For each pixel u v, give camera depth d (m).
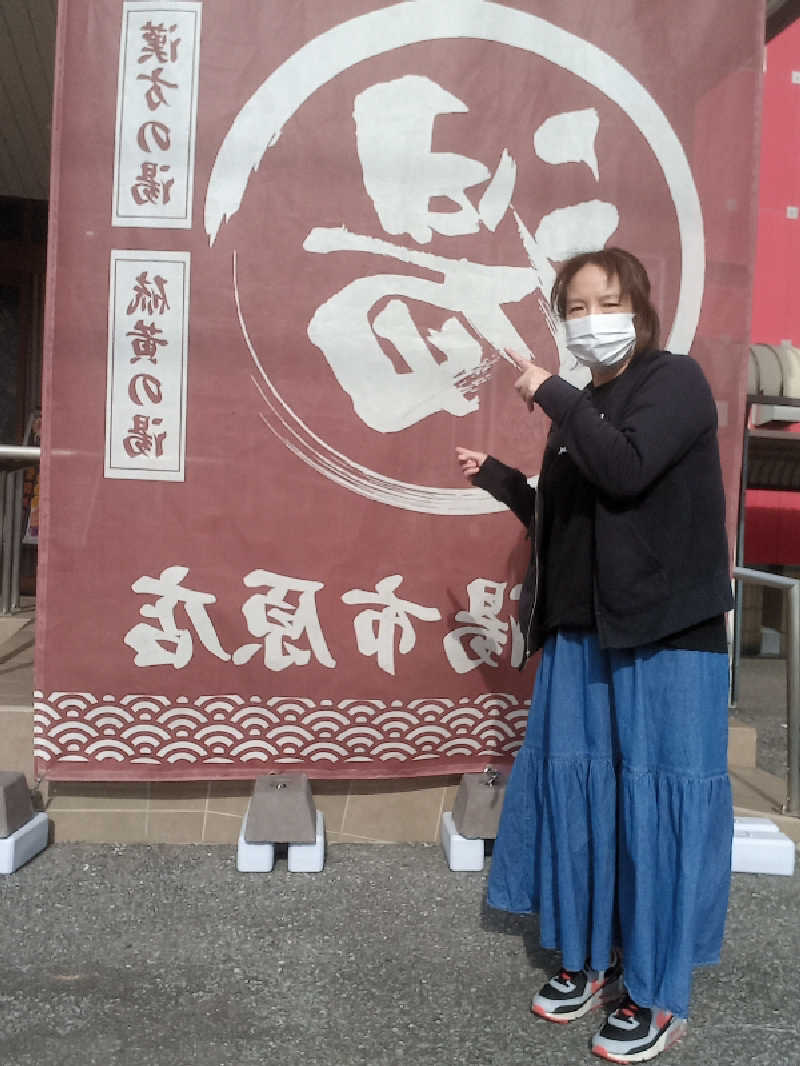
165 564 2.63
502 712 2.76
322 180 2.63
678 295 2.74
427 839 2.82
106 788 2.71
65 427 2.59
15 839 2.47
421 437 2.69
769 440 4.60
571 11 2.66
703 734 1.74
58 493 2.60
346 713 2.70
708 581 1.74
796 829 2.80
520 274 2.70
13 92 4.08
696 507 1.75
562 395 1.75
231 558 2.65
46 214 5.13
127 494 2.61
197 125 2.59
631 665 1.77
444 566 2.72
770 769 3.44
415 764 2.74
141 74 2.57
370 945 2.13
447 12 2.63
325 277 2.64
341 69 2.61
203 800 2.74
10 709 2.74
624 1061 1.71
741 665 5.39
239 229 2.61
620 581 1.72
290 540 2.67
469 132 2.66
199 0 2.57
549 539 1.93
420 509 2.70
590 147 2.70
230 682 2.67
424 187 2.66
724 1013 1.90
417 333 2.68
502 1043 1.77
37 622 2.61
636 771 1.75
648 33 2.69
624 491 1.68
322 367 2.65
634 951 1.73
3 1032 1.74
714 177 2.73
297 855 2.54
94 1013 1.81
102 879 2.45
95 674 2.62
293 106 2.61
